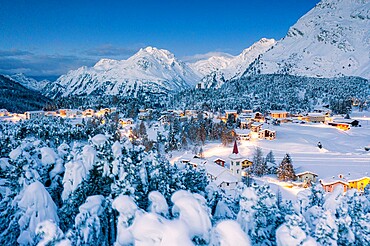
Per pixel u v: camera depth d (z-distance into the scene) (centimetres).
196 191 2327
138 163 1989
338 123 13812
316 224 1630
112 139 2141
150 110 17525
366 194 2298
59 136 8231
